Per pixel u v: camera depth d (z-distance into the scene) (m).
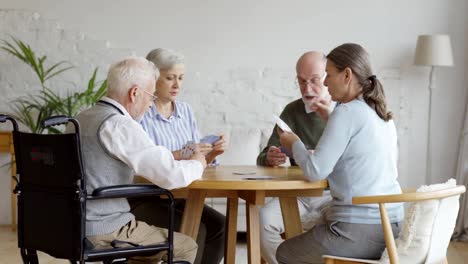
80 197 2.76
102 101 3.06
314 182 3.18
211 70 6.71
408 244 2.88
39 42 6.64
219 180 3.12
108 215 2.96
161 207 3.96
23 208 3.01
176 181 2.95
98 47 6.66
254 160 6.19
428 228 2.88
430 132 6.67
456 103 6.67
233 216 3.81
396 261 2.83
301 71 3.96
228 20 6.68
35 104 6.62
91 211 2.91
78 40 6.65
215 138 3.75
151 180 2.96
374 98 3.16
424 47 6.35
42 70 6.33
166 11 6.67
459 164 6.49
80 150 2.76
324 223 3.19
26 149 2.93
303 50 6.70
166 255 3.18
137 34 6.66
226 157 6.16
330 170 3.08
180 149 3.87
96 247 2.93
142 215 3.96
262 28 6.69
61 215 2.83
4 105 6.65
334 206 3.13
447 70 6.67
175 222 3.92
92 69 6.66
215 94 6.72
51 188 2.86
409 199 2.77
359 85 3.19
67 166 2.78
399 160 6.70
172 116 4.05
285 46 6.70
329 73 3.21
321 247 3.08
